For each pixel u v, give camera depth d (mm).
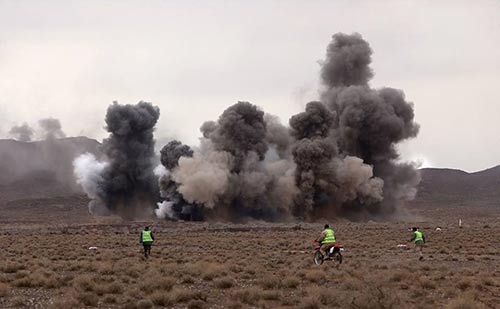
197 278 27625
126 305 19359
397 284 24328
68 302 19250
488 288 24031
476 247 48344
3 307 19500
